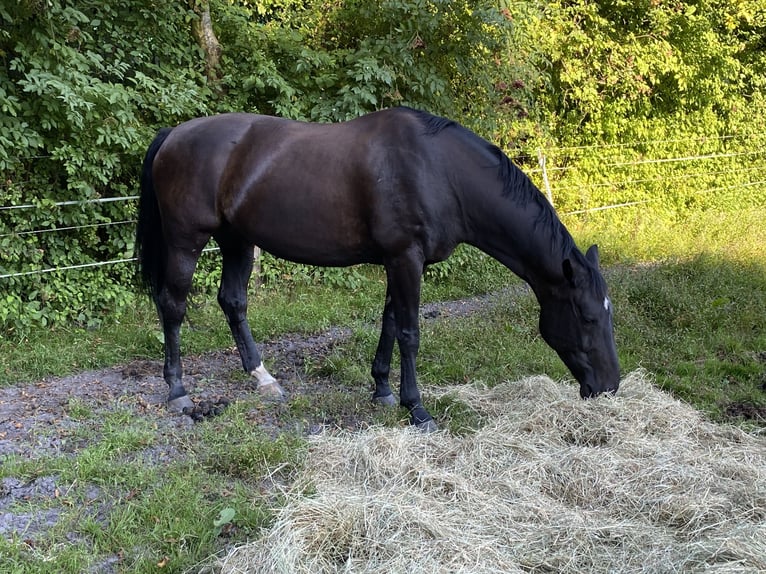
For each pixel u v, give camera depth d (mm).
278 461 3416
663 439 3604
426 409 4152
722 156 12586
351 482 3203
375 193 3721
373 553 2611
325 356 5227
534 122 9406
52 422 3938
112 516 2928
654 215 11156
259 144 4055
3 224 5617
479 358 5055
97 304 6109
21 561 2613
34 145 5539
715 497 2959
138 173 6426
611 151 11617
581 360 3850
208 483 3230
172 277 4289
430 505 2912
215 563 2631
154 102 6309
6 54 5602
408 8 6961
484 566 2520
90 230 6098
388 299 4195
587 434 3633
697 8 11695
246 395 4457
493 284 7754
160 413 4133
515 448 3449
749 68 13227
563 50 10430
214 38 6945
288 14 7891
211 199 4125
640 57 11086
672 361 5012
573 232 9656
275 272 7211
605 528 2795
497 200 3762
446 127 3820
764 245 8617
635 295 6340
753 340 5496
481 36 7398
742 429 3914
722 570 2434
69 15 5598
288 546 2580
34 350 5152
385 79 6809
